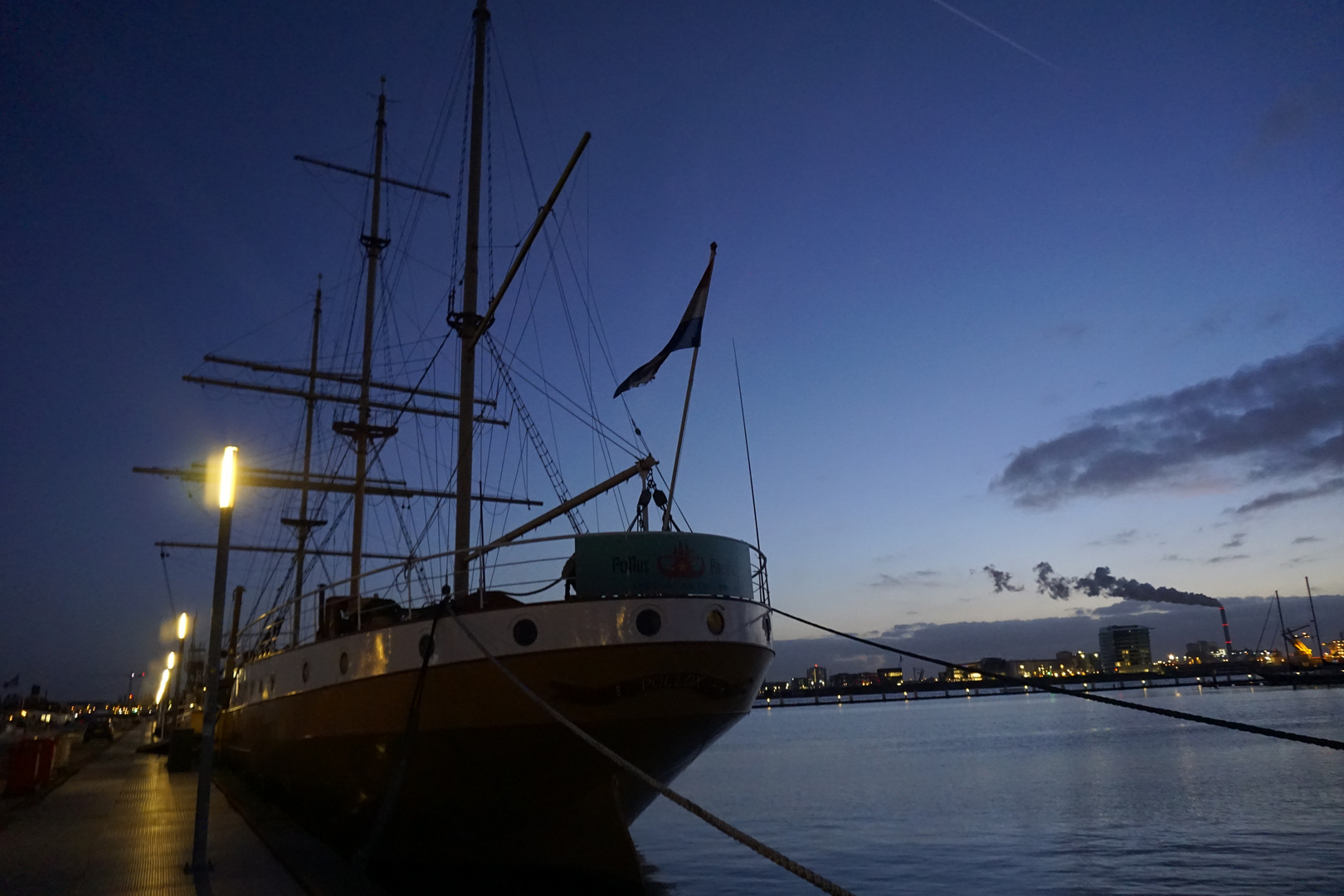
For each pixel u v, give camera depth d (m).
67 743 33.88
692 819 37.31
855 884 23.61
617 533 14.73
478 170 23.42
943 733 115.50
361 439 36.66
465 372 21.48
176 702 62.22
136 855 14.65
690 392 17.38
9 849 15.27
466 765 14.85
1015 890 22.53
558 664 13.97
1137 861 25.62
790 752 85.25
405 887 17.28
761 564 17.11
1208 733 88.50
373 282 40.94
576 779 15.04
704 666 14.40
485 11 24.83
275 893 12.01
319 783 18.23
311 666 18.08
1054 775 52.06
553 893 16.39
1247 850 26.72
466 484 20.56
